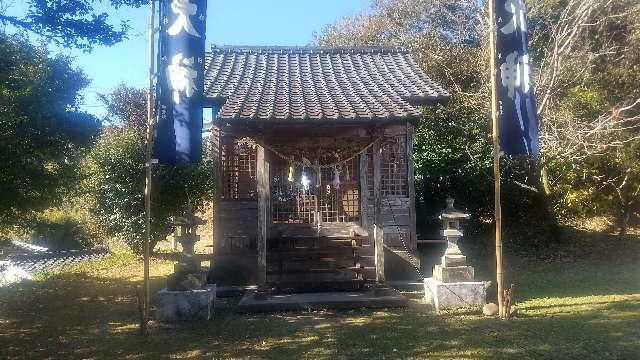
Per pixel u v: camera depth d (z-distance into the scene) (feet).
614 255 39.81
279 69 38.78
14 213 33.68
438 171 44.83
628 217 45.91
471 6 61.52
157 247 54.03
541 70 46.21
